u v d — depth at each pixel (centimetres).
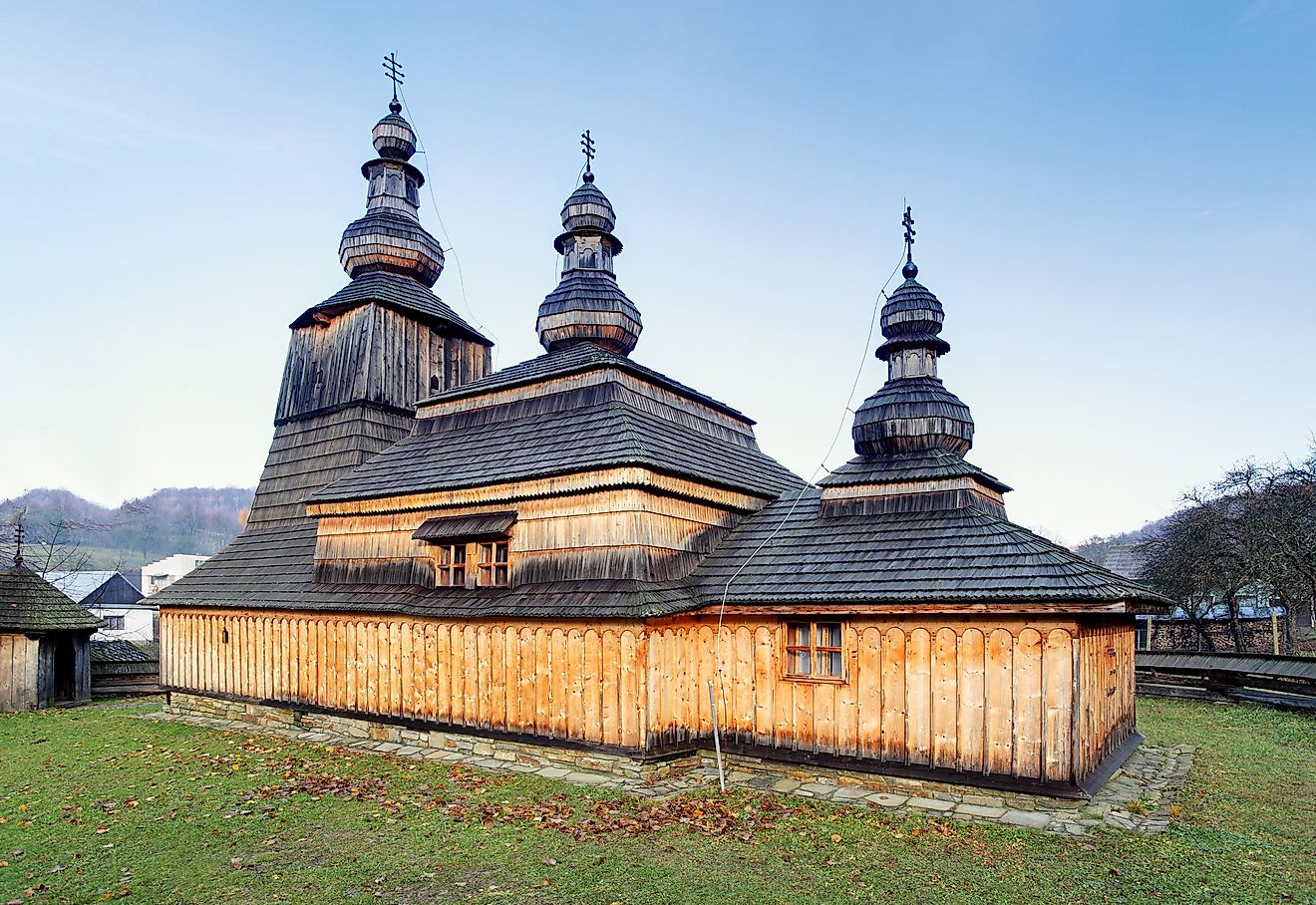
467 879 845
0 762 1408
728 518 1608
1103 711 1227
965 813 1058
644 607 1247
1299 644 3528
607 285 1841
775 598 1278
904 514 1380
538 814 1063
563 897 799
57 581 5428
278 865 887
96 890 820
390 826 1019
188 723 1844
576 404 1636
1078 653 1073
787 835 975
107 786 1229
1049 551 1154
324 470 2138
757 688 1312
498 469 1509
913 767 1159
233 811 1088
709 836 973
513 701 1401
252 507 2325
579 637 1330
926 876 848
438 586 1582
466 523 1532
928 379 1512
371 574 1695
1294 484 2841
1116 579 1246
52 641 2212
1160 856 899
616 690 1285
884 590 1189
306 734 1664
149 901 795
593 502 1391
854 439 1512
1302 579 2794
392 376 2192
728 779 1237
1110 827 991
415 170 2462
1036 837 961
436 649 1522
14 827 1023
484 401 1805
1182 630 3500
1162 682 2117
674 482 1423
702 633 1377
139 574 7875
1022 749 1086
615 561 1345
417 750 1483
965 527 1273
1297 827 1006
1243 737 1576
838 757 1220
